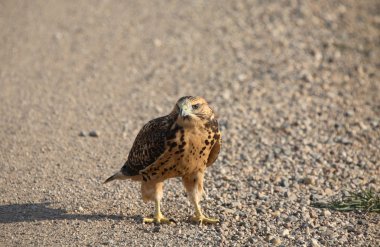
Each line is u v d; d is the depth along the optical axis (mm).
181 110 9414
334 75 19188
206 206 11328
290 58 20531
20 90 18250
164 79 19172
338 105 16938
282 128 15242
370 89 18312
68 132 15203
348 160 13406
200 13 25625
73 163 13383
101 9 26625
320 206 11266
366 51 21484
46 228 10359
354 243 9859
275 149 13977
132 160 10523
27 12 26234
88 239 9938
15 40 22828
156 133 9859
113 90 18312
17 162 13359
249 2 26766
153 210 11219
